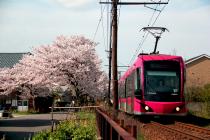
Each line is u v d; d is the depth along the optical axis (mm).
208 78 61094
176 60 23031
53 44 62781
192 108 37312
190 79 58375
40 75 59375
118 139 7035
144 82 22641
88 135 17469
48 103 68750
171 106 22266
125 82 29328
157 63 22875
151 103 22281
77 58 57906
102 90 66188
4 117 45875
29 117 45750
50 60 59094
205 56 61406
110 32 23984
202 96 37312
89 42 64062
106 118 11273
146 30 24422
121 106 32469
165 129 17656
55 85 60688
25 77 65812
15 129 28234
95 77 59875
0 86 67375
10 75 67625
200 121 24609
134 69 23906
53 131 19109
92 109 41469
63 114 50344
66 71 58000
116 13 21094
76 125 20594
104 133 13453
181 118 26219
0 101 68938
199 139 13680
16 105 69125
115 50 21266
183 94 22578
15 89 68125
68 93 76812
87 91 59031
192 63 61438
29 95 66562
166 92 22438
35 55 63125
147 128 19250
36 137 17609
